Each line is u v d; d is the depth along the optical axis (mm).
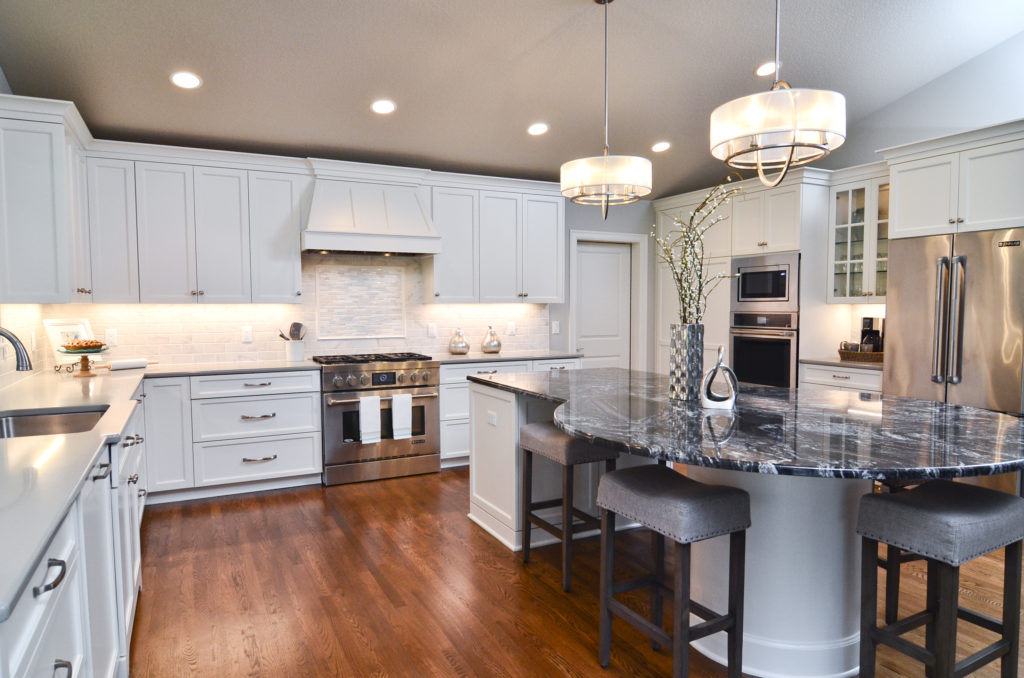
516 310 5625
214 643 2303
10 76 3309
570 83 4000
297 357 4480
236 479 4047
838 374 4527
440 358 5090
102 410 2529
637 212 6195
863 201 4703
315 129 4246
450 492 4172
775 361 4988
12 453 1700
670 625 2422
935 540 1652
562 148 4926
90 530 1621
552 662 2201
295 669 2146
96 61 3299
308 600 2637
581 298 6086
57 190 3025
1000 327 3547
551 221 5395
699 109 4441
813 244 4852
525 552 3012
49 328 3609
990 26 3885
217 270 4184
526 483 3008
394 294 5098
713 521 1824
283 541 3287
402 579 2842
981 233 3633
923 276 3947
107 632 1839
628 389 2938
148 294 3998
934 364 3846
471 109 4211
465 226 5004
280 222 4363
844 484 2076
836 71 4152
